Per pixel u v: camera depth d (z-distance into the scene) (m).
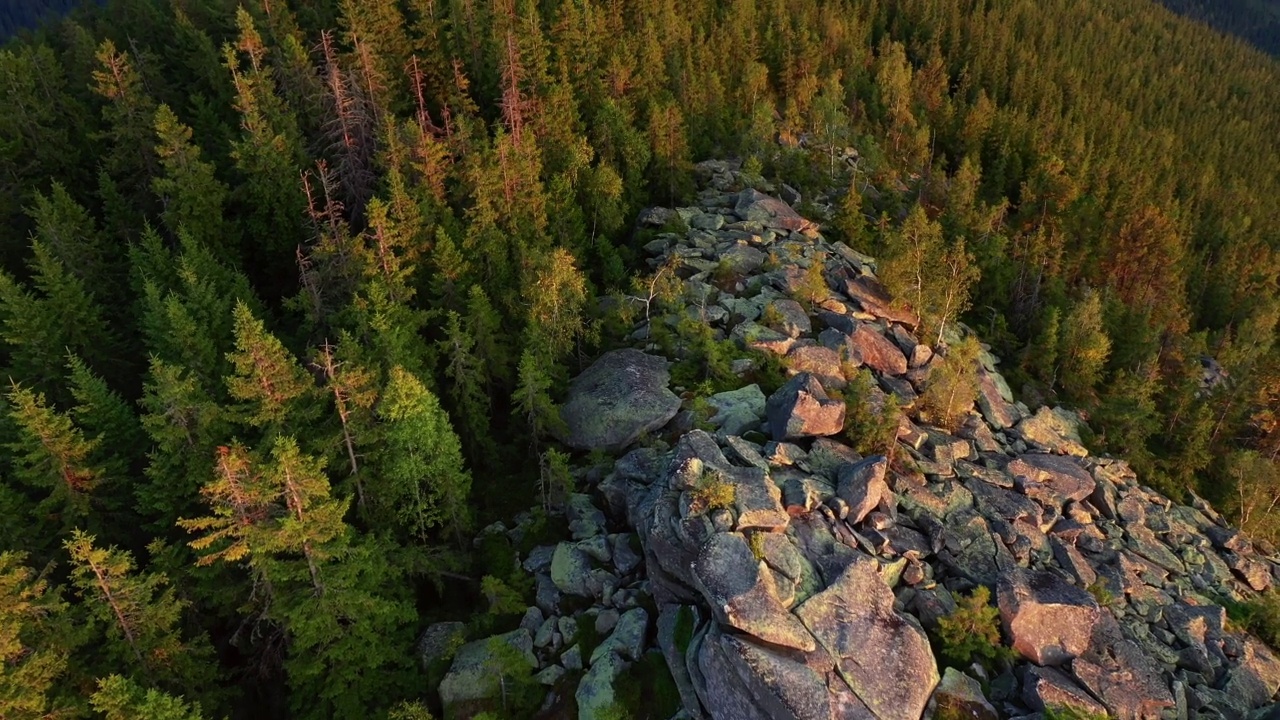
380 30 73.62
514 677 32.66
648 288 53.41
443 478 37.06
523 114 64.31
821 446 40.53
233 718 34.62
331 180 59.91
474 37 76.50
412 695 34.22
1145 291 78.69
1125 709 31.62
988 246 72.25
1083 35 182.00
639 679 32.31
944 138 110.94
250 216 57.78
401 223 48.16
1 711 25.84
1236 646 38.34
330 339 45.56
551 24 82.31
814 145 85.88
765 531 33.06
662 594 34.38
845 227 69.31
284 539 30.44
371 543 34.56
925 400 49.16
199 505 36.12
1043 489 44.72
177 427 33.75
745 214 66.25
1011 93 133.88
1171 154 143.00
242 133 61.94
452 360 43.06
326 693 32.91
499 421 49.56
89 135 59.84
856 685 28.14
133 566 28.80
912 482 41.03
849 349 50.50
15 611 27.00
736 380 46.81
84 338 45.94
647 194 68.81
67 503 34.69
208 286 46.56
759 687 27.61
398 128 59.41
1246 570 45.94
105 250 54.97
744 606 29.31
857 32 131.50
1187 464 57.91
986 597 33.25
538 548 39.78
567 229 57.41
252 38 62.03
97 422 37.78
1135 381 57.78
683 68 85.38
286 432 34.94
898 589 34.78
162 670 30.58
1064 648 33.34
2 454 38.31
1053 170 88.56
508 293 49.28
